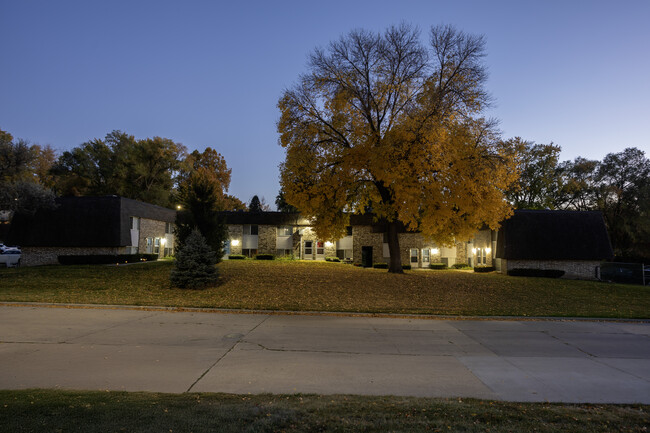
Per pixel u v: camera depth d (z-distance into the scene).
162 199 57.00
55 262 29.81
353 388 6.16
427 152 18.06
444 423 4.58
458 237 21.94
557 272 28.58
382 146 18.12
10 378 6.22
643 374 7.31
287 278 19.48
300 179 21.67
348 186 21.77
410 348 8.88
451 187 18.77
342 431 4.27
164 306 13.30
